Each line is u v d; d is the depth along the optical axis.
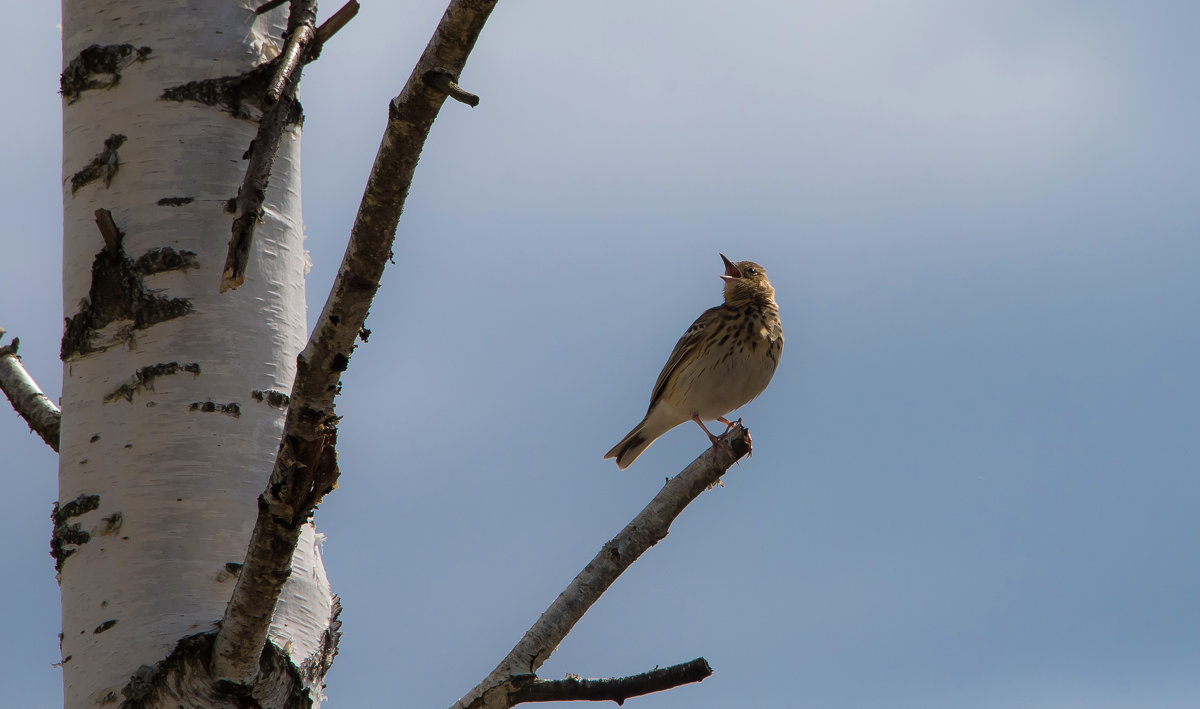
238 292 7.68
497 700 7.27
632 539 7.94
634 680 7.26
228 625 6.37
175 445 7.30
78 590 7.17
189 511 7.20
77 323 7.63
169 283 7.56
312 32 7.27
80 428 7.46
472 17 5.08
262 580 6.10
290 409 5.82
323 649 7.26
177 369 7.42
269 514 5.88
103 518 7.21
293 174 8.29
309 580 7.31
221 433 7.39
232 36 8.17
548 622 7.57
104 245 7.70
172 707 6.61
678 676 7.27
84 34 8.13
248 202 6.37
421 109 5.27
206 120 7.94
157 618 6.93
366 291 5.61
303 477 5.83
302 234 8.33
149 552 7.10
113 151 7.84
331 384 5.77
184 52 8.03
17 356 9.42
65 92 8.14
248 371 7.59
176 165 7.79
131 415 7.36
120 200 7.75
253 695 6.72
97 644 6.96
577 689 7.27
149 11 8.09
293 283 8.06
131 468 7.26
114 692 6.78
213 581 7.09
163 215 7.68
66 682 7.07
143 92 7.93
